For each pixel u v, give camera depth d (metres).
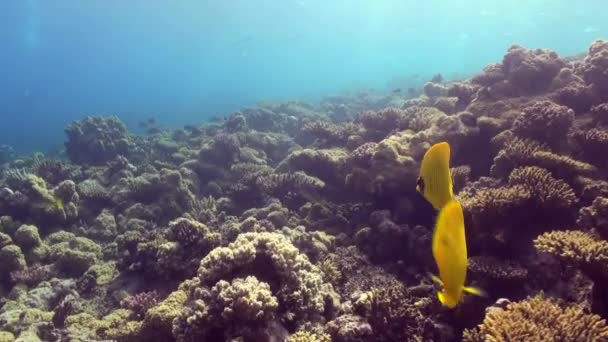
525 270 6.30
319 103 40.66
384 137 13.18
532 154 8.02
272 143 18.58
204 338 5.75
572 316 4.55
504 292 6.32
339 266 8.45
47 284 9.81
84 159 18.38
